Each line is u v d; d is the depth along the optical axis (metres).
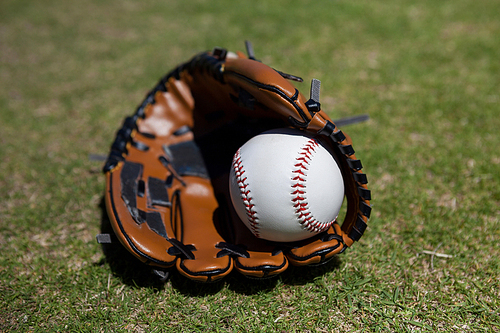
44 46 1.08
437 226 0.49
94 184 0.57
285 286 0.44
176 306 0.43
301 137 0.42
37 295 0.45
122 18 1.27
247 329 0.42
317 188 0.41
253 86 0.42
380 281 0.45
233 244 0.45
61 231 0.51
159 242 0.43
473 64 0.82
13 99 0.81
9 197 0.56
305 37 1.01
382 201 0.52
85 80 0.88
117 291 0.45
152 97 0.55
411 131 0.63
